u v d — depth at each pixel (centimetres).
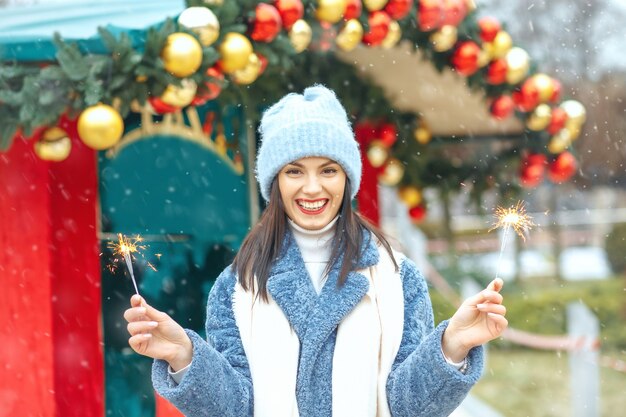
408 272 311
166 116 579
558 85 639
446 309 1552
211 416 278
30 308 495
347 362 291
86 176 525
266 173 306
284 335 294
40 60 434
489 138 789
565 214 2398
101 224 542
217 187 609
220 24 456
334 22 507
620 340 1400
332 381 291
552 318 1545
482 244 2120
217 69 459
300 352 295
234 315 304
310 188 299
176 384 278
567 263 2053
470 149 813
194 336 278
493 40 588
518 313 1574
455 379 271
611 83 1975
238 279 304
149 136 572
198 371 273
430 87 691
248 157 626
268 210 308
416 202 818
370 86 689
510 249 2025
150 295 573
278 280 296
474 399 1009
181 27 435
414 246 1714
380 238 311
